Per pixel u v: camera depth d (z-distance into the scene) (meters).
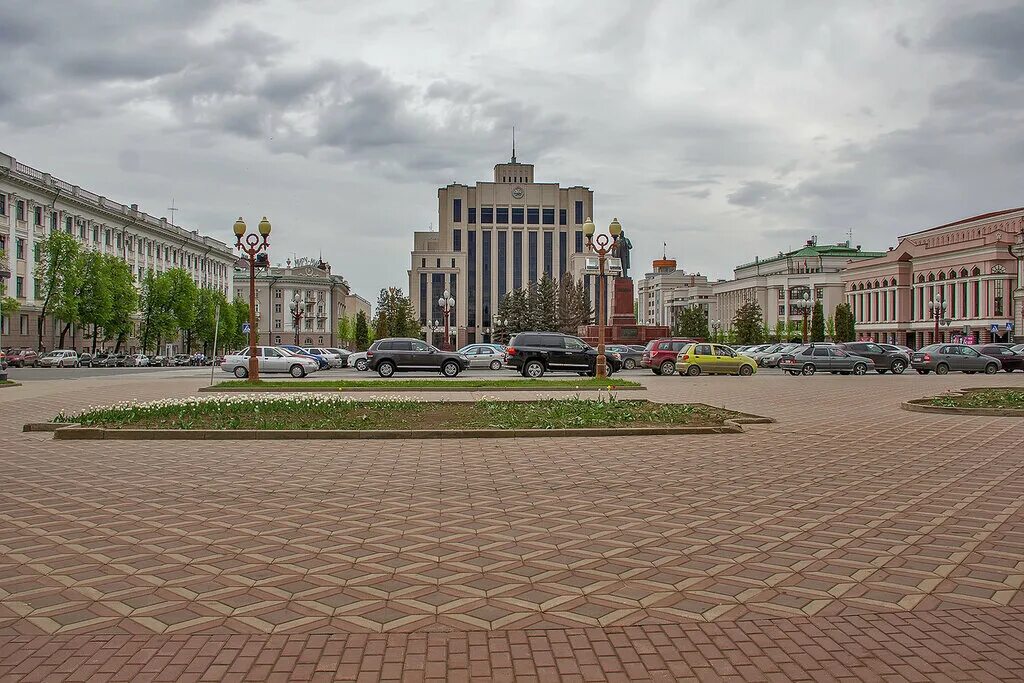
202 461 10.15
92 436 12.37
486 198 132.25
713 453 10.84
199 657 3.99
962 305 80.62
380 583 5.16
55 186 61.84
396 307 99.50
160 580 5.21
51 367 56.12
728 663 3.93
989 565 5.52
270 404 15.78
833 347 37.34
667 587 5.06
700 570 5.41
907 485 8.45
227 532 6.45
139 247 79.94
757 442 11.96
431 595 4.93
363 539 6.23
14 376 37.78
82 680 3.74
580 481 8.73
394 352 33.69
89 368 56.59
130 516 7.01
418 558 5.71
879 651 4.07
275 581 5.20
